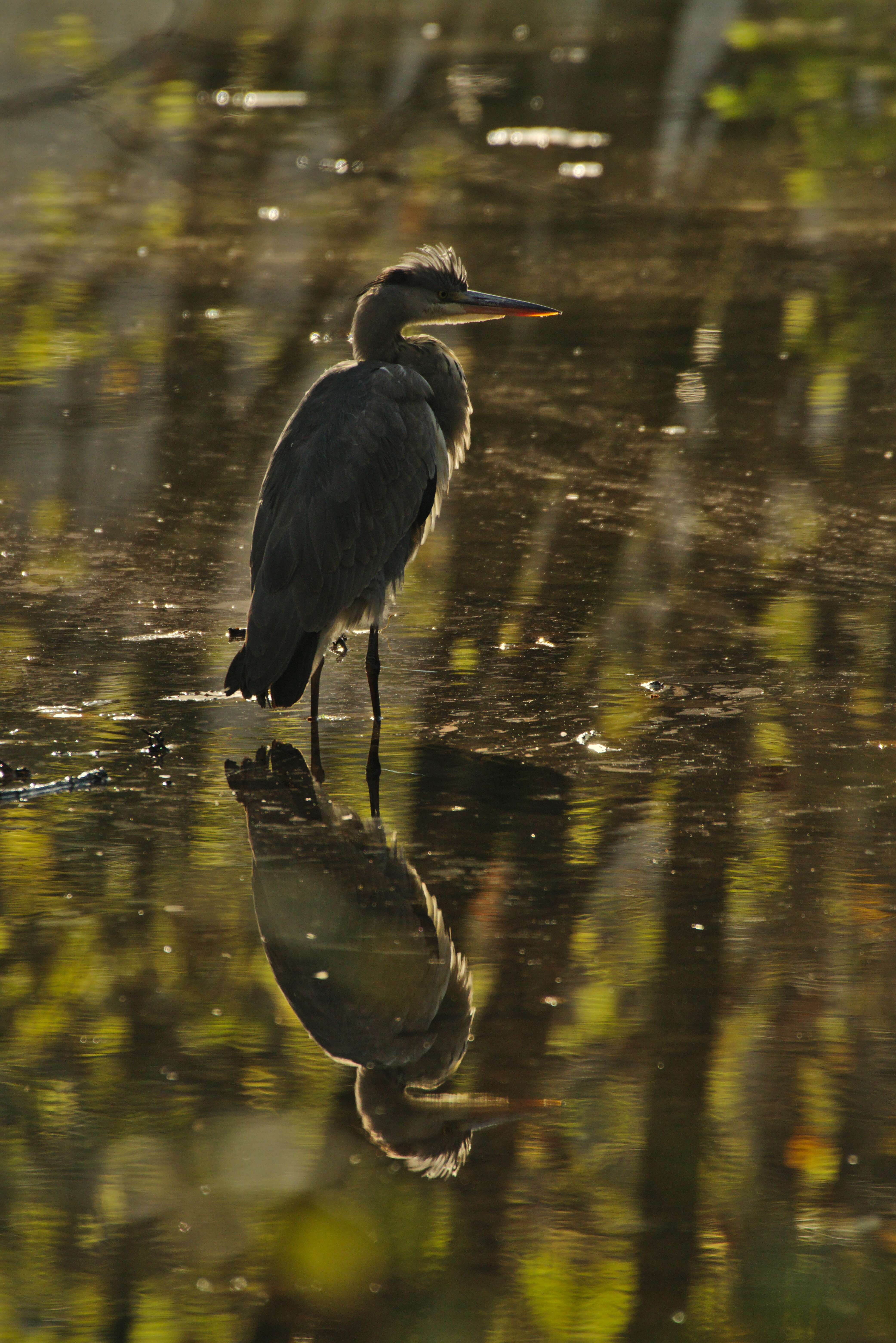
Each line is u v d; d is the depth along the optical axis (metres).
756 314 21.02
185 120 33.09
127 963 7.96
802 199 27.22
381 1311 5.84
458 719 10.79
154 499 15.30
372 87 35.69
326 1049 7.28
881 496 15.08
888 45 39.34
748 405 17.75
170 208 27.45
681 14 44.06
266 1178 6.48
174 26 17.58
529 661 11.73
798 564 13.53
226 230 26.05
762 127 32.53
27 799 9.70
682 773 9.91
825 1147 6.59
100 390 18.52
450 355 12.77
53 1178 6.47
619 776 9.89
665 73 37.16
